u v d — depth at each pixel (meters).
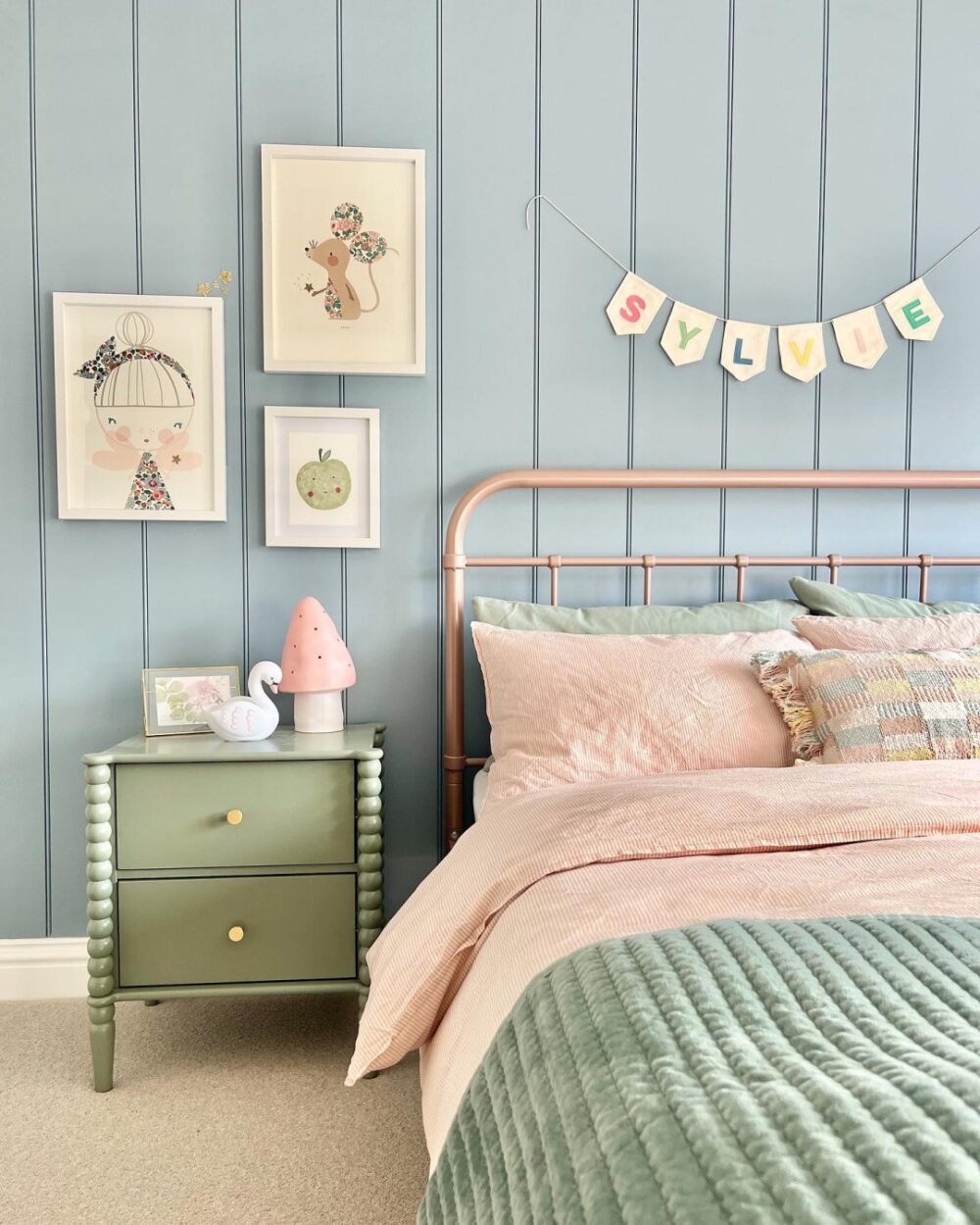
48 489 2.16
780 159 2.26
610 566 2.27
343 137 2.18
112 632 2.18
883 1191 0.57
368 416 2.18
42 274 2.14
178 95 2.15
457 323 2.22
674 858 1.29
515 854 1.34
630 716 1.78
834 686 1.73
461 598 2.17
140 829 1.83
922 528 2.33
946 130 2.29
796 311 2.28
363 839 1.85
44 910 2.20
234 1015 2.09
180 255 2.16
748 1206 0.58
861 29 2.27
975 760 1.56
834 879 1.17
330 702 2.06
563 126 2.22
